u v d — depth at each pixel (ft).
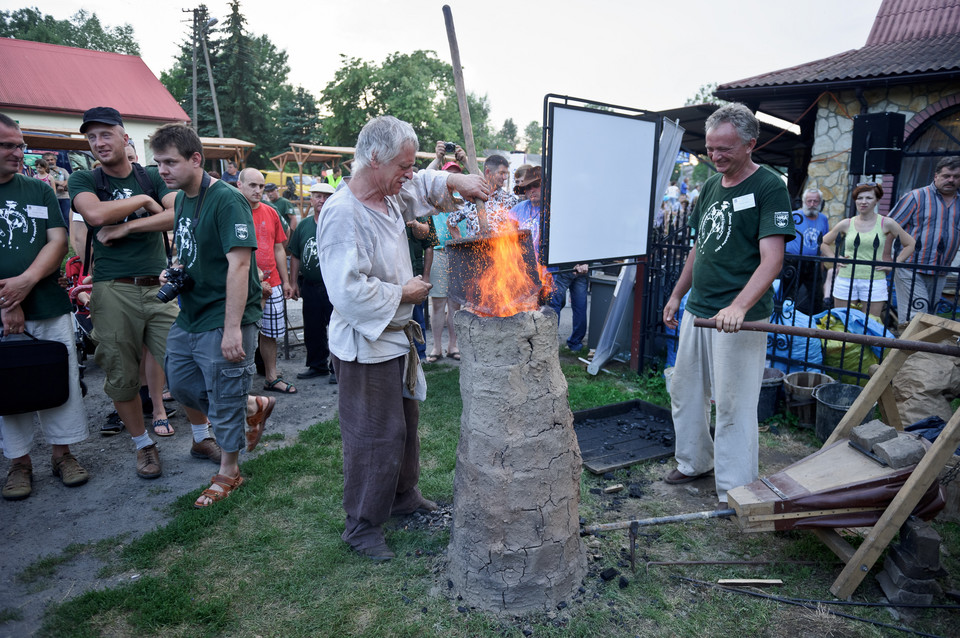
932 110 27.43
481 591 8.03
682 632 7.64
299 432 14.19
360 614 7.99
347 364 8.57
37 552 9.53
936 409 12.63
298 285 19.10
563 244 15.69
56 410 11.55
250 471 12.00
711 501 11.10
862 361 15.19
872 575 8.71
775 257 9.37
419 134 139.13
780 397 14.97
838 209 30.25
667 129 18.67
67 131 44.39
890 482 8.09
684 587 8.54
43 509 10.88
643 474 12.20
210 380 10.75
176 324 11.11
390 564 9.00
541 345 7.57
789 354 16.28
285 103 155.33
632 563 8.72
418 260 18.69
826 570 8.89
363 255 8.19
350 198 8.19
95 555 9.45
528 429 7.63
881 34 34.32
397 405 8.80
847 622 7.82
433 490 11.30
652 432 14.12
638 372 18.53
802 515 8.38
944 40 30.76
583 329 21.38
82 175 11.67
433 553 9.28
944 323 9.37
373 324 8.16
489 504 7.78
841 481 8.37
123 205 11.34
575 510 8.29
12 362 10.48
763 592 8.45
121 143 11.66
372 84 138.72
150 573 8.95
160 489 11.60
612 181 16.29
